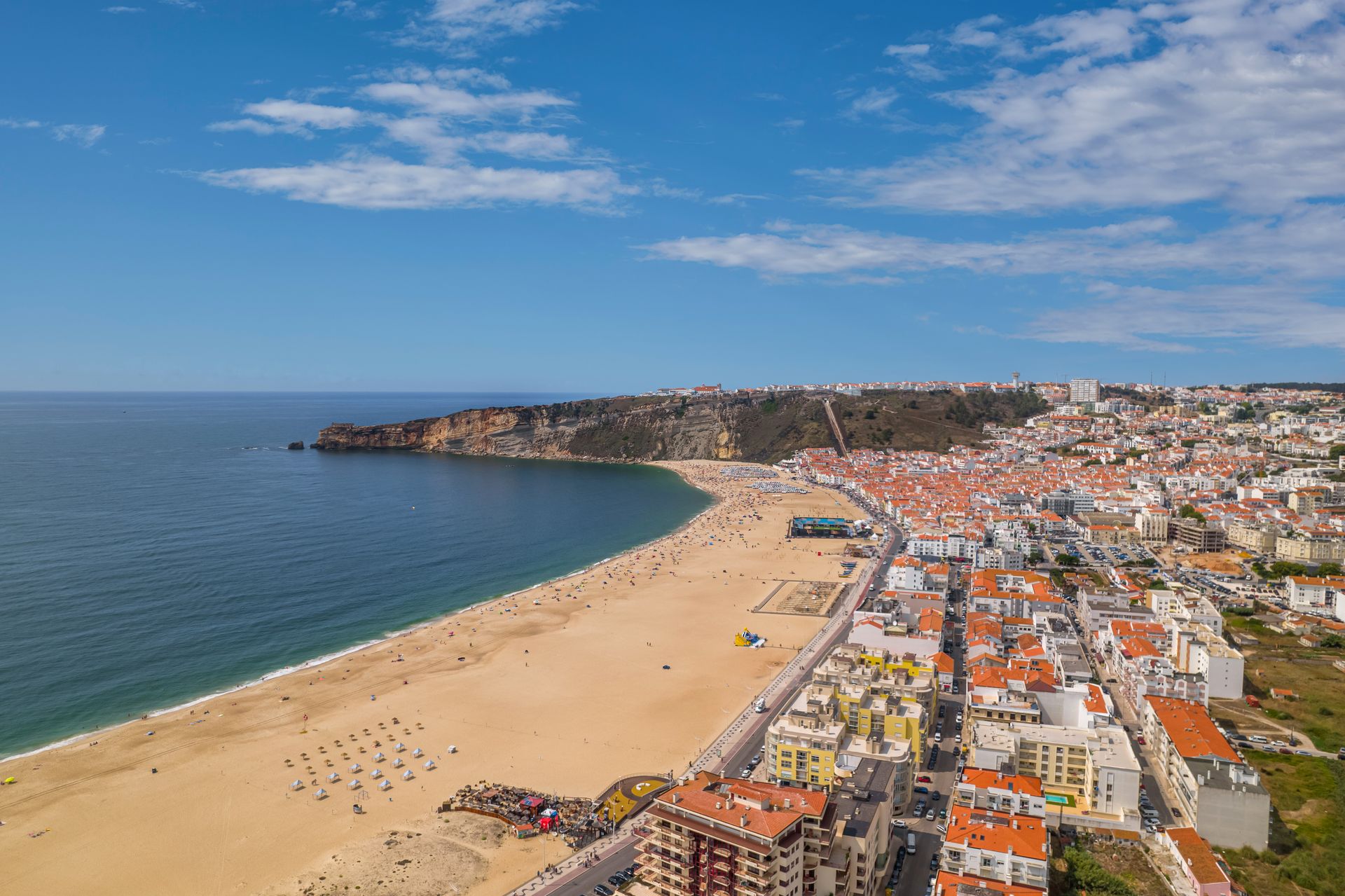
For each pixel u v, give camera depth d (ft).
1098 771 466.70
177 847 464.24
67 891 426.10
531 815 491.72
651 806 381.60
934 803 492.54
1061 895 387.55
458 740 597.93
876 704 536.83
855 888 379.55
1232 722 589.73
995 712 552.00
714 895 357.00
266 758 569.64
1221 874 392.27
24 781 534.78
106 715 635.66
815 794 386.73
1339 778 501.15
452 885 422.00
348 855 452.76
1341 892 393.70
